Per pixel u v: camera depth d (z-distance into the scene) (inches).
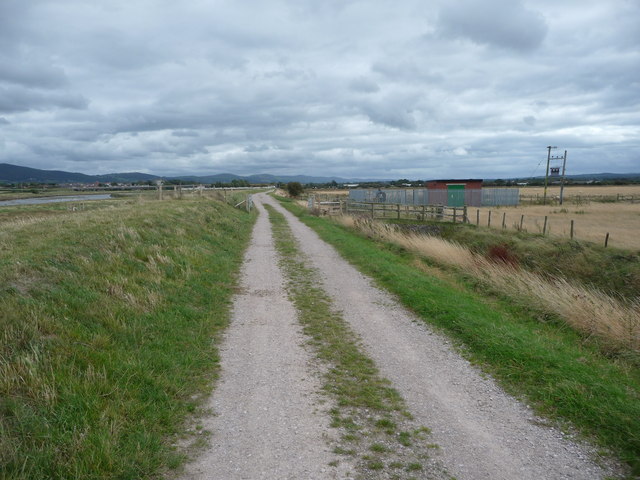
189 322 283.4
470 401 192.5
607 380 205.2
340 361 235.9
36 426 142.3
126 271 335.9
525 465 146.7
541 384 205.3
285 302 357.7
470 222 1032.8
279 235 820.0
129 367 195.5
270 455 149.0
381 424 171.3
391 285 413.7
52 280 264.8
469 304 341.1
